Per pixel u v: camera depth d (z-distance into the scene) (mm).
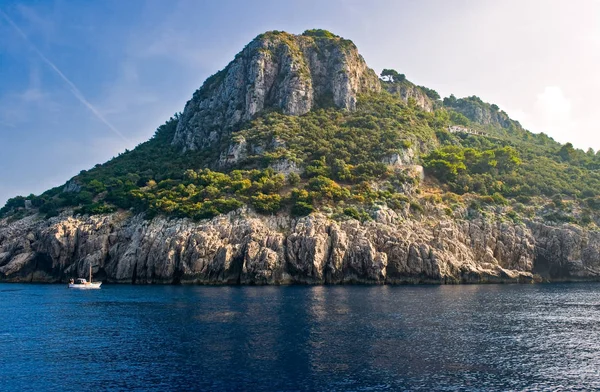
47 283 145625
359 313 78438
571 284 134625
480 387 43375
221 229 135250
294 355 52781
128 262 139250
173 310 83188
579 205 160750
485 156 189250
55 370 48531
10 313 82500
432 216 150250
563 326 69125
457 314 78188
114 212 158625
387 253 132750
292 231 136125
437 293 107438
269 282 127250
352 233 134375
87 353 54562
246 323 70188
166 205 147750
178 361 50938
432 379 45312
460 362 50625
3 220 175125
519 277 136375
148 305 89938
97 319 75625
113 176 194250
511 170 187375
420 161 185750
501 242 143750
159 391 42344
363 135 188875
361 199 147750
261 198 144625
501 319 74125
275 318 74062
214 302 92438
